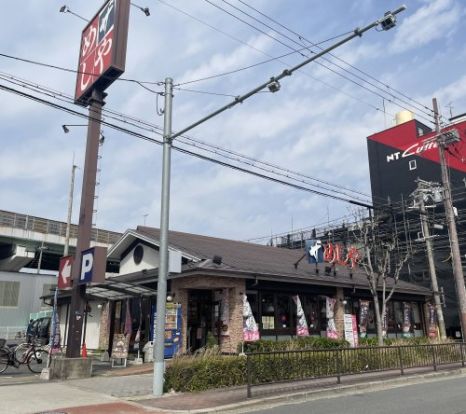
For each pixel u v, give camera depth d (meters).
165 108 12.65
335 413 9.12
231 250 21.33
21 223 48.22
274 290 19.00
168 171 12.27
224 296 17.58
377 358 14.70
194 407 9.55
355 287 21.36
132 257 21.33
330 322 20.23
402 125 42.53
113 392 11.17
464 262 33.38
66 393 10.95
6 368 15.13
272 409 9.71
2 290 42.53
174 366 11.62
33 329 27.75
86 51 16.75
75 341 13.91
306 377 12.73
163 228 11.84
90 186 14.89
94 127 15.24
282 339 18.84
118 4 15.33
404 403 10.14
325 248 21.20
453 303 32.12
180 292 17.55
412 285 26.59
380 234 27.92
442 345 17.02
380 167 43.19
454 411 9.14
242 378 12.30
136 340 18.39
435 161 39.28
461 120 38.56
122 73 15.05
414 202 28.72
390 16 8.55
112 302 21.50
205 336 18.06
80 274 14.11
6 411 8.86
